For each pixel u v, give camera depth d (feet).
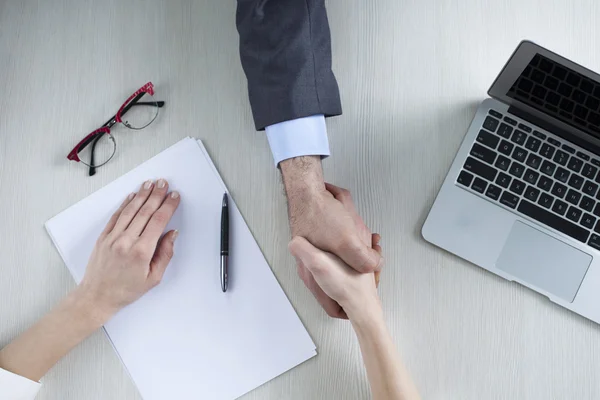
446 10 2.67
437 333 2.50
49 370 2.52
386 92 2.64
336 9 2.70
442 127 2.60
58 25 2.71
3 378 2.36
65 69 2.69
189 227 2.57
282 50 2.24
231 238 2.56
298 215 2.31
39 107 2.68
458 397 2.46
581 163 2.47
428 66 2.65
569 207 2.47
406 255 2.54
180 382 2.50
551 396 2.45
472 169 2.52
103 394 2.50
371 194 2.59
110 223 2.55
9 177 2.63
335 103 2.31
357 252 2.19
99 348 2.52
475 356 2.48
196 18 2.71
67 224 2.59
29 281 2.59
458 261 2.53
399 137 2.61
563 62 2.07
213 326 2.52
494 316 2.50
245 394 2.50
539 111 2.43
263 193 2.60
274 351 2.50
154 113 2.66
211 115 2.65
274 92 2.26
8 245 2.60
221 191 2.59
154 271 2.48
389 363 2.30
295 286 2.53
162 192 2.56
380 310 2.36
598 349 2.46
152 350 2.52
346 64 2.66
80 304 2.45
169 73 2.68
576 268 2.46
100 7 2.72
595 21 2.63
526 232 2.48
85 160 2.64
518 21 2.65
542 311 2.49
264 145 2.63
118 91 2.68
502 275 2.48
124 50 2.70
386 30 2.67
